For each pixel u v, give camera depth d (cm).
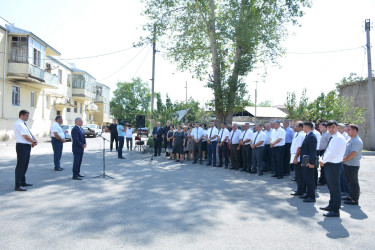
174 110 2036
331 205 558
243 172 1062
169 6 1744
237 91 1653
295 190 766
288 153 1039
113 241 398
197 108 3653
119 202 592
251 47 1602
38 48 2361
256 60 1709
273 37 1684
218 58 1691
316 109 2219
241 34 1510
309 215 545
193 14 1733
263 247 392
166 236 420
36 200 593
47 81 2483
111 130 1662
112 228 446
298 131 753
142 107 6400
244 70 1612
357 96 2473
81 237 409
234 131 1112
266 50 1725
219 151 1191
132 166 1112
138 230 440
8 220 471
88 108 4188
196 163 1276
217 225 472
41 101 2708
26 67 2150
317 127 1063
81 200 601
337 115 2169
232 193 705
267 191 746
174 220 491
